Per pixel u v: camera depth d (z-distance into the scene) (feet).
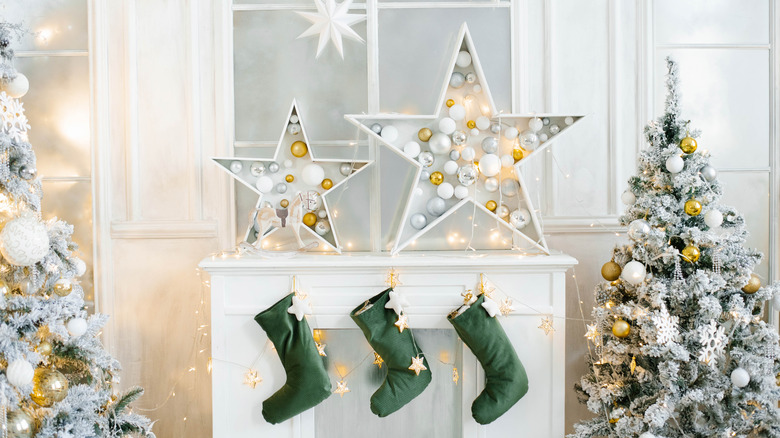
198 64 7.31
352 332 6.50
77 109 7.37
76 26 7.33
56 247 5.63
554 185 7.34
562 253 6.71
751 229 7.47
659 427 5.72
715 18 7.37
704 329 5.58
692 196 5.92
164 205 7.38
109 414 5.98
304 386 6.06
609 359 6.00
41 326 5.41
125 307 7.41
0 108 5.24
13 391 5.02
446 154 6.75
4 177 5.20
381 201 7.29
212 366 6.36
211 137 7.36
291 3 7.30
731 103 7.42
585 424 6.17
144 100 7.32
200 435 7.44
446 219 7.27
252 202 7.39
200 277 7.39
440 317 6.35
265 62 7.34
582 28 7.32
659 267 5.94
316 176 6.91
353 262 6.22
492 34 7.32
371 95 7.25
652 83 7.33
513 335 6.34
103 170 7.30
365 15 7.23
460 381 6.46
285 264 6.20
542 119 6.66
